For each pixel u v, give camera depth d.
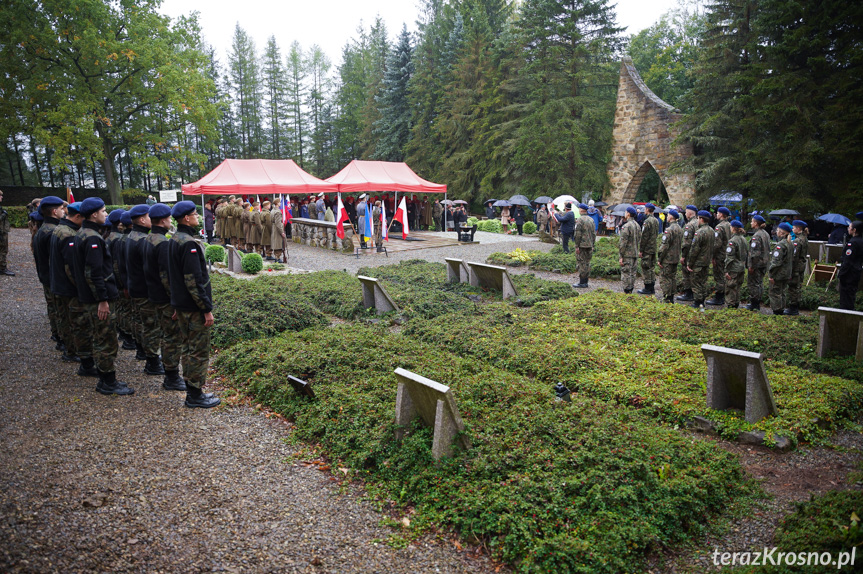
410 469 4.29
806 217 21.83
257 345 7.59
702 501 3.97
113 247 7.48
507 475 4.09
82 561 3.12
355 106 59.16
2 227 12.78
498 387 5.77
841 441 5.27
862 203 19.75
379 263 17.12
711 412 5.55
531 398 5.52
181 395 6.17
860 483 4.38
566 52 33.34
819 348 7.33
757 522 3.91
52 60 29.41
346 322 9.80
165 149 38.34
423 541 3.60
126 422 5.29
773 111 21.23
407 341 7.77
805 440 5.17
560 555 3.24
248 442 5.02
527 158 32.97
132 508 3.76
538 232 25.14
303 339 7.95
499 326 8.77
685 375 6.53
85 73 30.64
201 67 37.03
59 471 4.20
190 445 4.87
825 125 20.11
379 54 56.62
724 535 3.77
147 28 31.00
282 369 6.45
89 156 29.34
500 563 3.38
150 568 3.13
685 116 26.22
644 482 4.00
